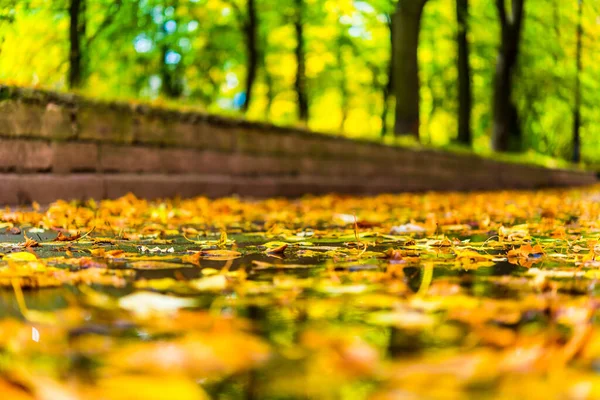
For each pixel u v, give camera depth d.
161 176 9.16
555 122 40.72
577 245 4.34
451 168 18.88
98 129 8.02
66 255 3.58
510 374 1.33
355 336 1.73
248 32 23.22
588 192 19.02
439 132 37.50
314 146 13.30
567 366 1.41
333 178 13.98
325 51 28.56
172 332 1.73
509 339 1.66
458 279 2.71
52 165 7.32
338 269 3.03
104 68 21.05
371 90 31.72
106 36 19.23
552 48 30.20
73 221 5.66
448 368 1.36
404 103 20.05
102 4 17.59
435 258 3.50
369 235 5.11
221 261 3.36
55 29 14.77
